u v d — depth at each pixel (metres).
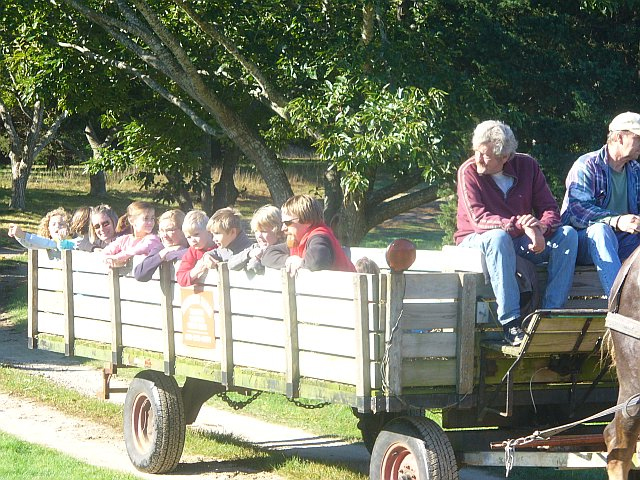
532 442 7.53
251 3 20.94
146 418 10.52
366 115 17.80
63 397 14.09
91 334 10.87
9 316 23.03
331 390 7.82
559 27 20.66
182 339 9.66
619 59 21.17
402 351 7.43
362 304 7.41
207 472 10.31
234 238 9.55
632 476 8.49
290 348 8.20
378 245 37.66
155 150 24.64
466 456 7.96
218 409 13.64
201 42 23.03
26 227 41.78
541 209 8.43
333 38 20.56
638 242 8.39
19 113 49.72
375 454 8.09
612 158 8.43
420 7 20.38
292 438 12.05
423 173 18.08
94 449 11.34
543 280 8.07
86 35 23.31
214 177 50.75
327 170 23.19
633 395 7.36
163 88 22.75
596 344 7.72
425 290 7.46
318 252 8.28
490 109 19.75
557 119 20.55
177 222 10.09
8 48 24.97
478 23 20.80
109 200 50.75
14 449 10.81
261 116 24.70
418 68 19.52
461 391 7.60
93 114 41.00
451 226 22.84
